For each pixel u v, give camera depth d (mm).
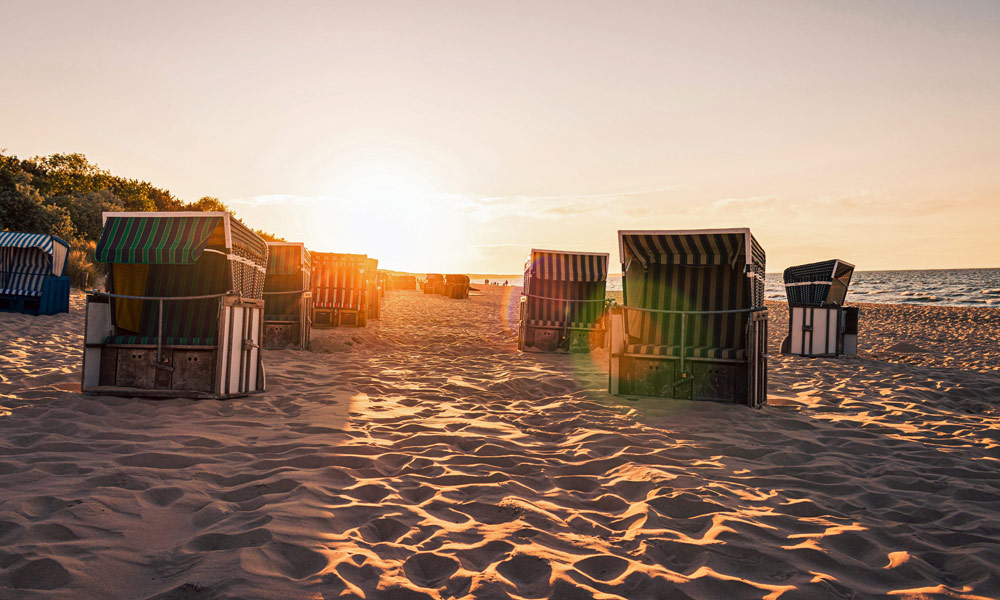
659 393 7094
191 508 3135
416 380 7941
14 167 34281
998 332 17344
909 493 3863
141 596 2232
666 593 2416
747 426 5730
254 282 6727
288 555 2602
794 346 12453
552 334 11891
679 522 3262
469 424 5445
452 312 24094
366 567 2516
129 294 6359
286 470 3807
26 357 7941
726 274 7246
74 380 6656
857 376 9367
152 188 49188
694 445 4945
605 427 5531
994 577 2586
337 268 15133
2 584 2230
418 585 2438
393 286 45125
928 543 3029
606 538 3023
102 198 32750
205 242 5695
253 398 6258
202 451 4180
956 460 4660
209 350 6059
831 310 12320
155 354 6117
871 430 5762
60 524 2768
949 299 47531
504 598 2307
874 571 2678
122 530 2797
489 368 9344
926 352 12898
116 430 4625
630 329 7473
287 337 11070
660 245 6988
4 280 12805
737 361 6738
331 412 5715
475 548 2787
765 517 3299
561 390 7602
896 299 48156
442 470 4020
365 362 9562
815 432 5598
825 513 3438
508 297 39656
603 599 2346
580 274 11828
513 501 3414
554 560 2660
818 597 2400
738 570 2652
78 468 3635
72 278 17703
